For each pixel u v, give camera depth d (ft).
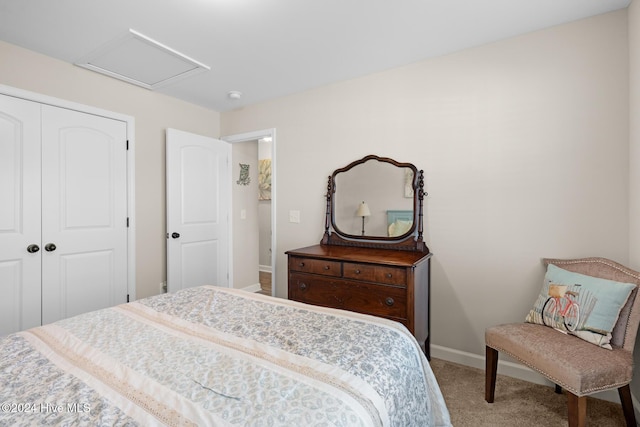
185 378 2.93
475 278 7.44
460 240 7.59
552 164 6.60
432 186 7.92
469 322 7.54
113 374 3.01
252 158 13.70
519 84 6.89
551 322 5.77
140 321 4.38
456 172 7.61
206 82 9.27
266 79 9.09
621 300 5.12
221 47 7.27
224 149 11.91
